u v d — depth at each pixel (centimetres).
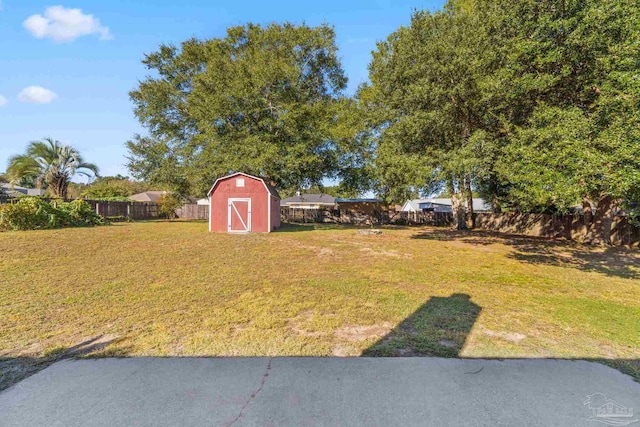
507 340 327
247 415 196
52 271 600
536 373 258
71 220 1454
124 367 259
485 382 242
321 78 2045
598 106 563
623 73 500
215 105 1606
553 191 549
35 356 279
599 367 271
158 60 1923
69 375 245
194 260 743
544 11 612
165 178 1959
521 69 636
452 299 473
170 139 1966
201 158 1712
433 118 855
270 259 777
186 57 1912
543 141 584
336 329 349
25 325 348
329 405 208
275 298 461
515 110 741
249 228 1505
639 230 1126
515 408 209
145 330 339
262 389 227
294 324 362
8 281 528
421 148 983
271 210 1557
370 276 615
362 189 1959
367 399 216
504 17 668
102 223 1636
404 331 346
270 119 1677
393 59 1026
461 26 862
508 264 789
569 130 538
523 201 692
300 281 564
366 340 321
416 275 636
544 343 321
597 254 978
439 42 866
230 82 1666
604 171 490
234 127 1778
